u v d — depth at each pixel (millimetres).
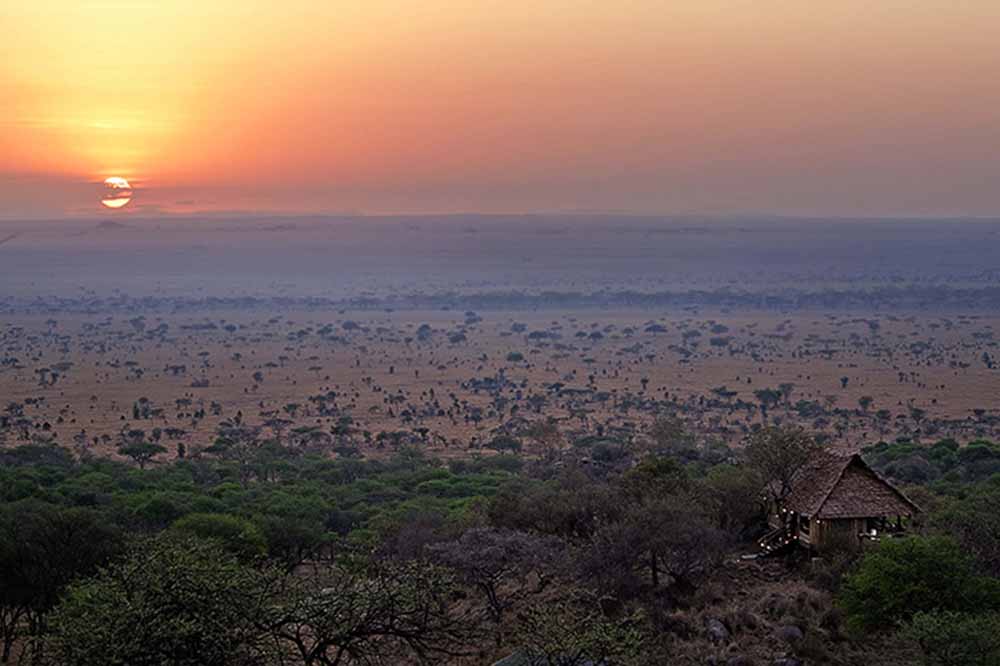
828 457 50938
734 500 53000
